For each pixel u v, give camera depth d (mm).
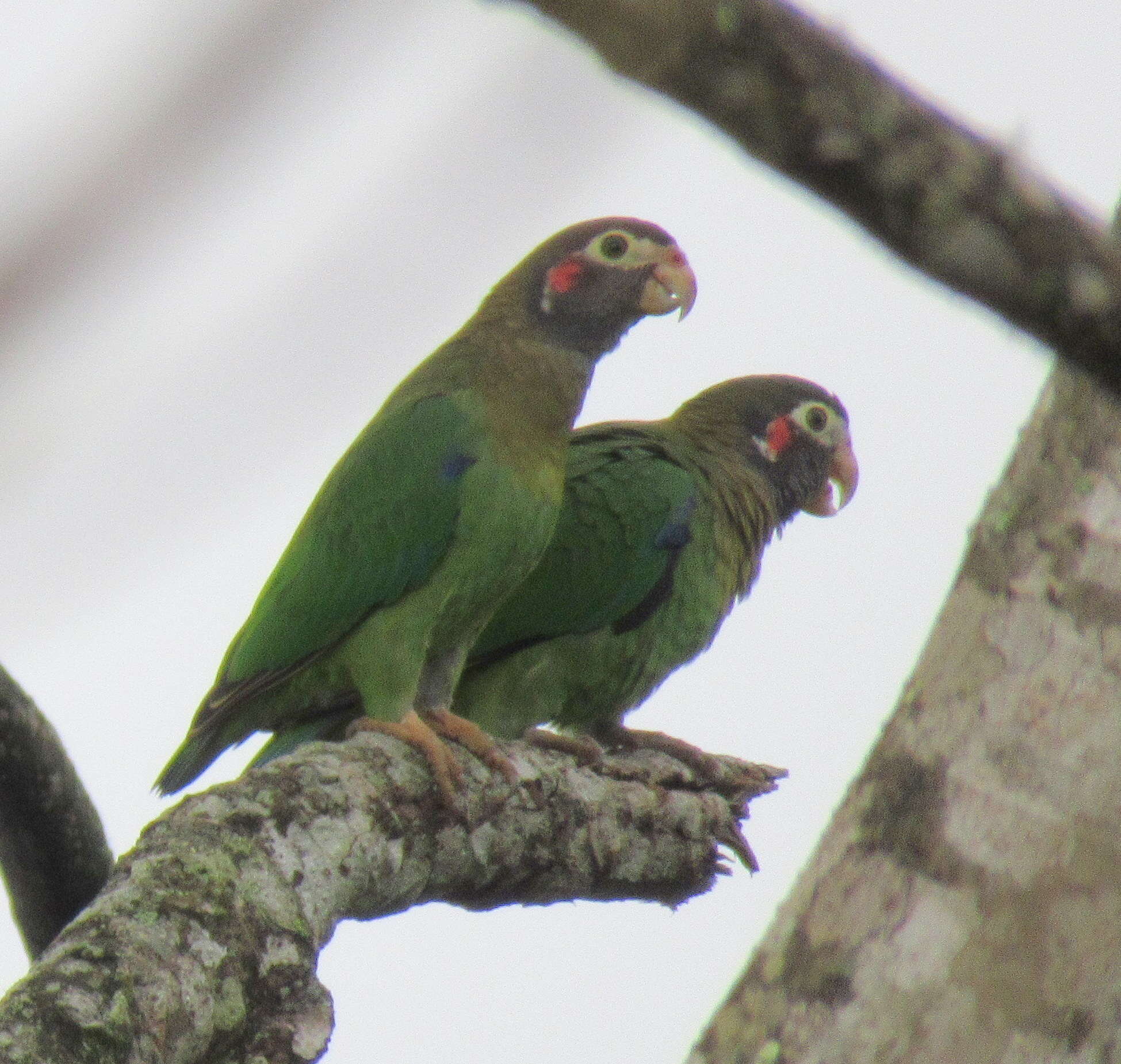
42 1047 5625
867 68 3668
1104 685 6164
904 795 6156
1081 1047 5680
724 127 3619
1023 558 6520
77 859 9898
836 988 5867
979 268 3912
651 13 3379
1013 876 5906
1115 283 3920
